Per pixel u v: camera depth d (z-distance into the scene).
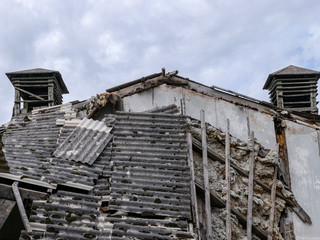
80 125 8.67
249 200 8.21
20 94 13.87
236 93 9.61
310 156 9.16
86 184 7.00
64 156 7.70
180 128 8.27
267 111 9.54
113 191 6.92
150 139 8.00
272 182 8.72
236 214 8.12
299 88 12.98
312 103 12.74
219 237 7.83
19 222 6.95
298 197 8.81
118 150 7.80
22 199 6.57
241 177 8.63
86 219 6.40
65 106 10.30
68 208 6.50
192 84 9.91
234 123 9.46
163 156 7.64
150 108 9.91
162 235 6.27
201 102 9.70
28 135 9.27
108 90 10.36
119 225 6.34
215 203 8.19
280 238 8.26
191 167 7.89
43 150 8.20
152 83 10.05
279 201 8.62
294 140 9.31
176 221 6.55
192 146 8.61
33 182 6.72
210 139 8.99
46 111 10.48
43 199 6.60
